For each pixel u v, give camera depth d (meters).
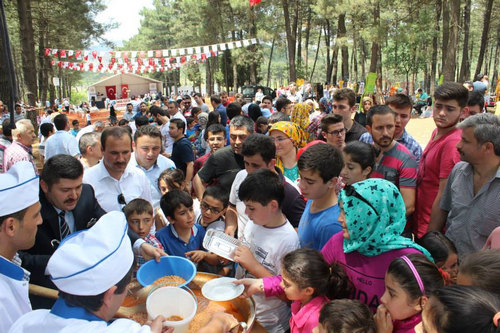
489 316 1.09
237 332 1.61
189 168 5.04
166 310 1.63
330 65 38.81
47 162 2.24
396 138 3.53
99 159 4.34
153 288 1.81
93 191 2.62
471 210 2.35
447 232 2.54
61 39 25.67
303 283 1.77
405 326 1.58
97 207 2.63
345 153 2.59
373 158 2.59
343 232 1.89
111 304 1.34
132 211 2.57
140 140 3.66
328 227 2.16
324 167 2.12
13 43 28.83
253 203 2.09
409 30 17.62
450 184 2.61
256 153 2.65
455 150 2.73
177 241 2.72
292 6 31.89
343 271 1.89
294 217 2.72
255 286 1.90
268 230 2.20
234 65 35.38
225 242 2.15
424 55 24.23
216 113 6.38
